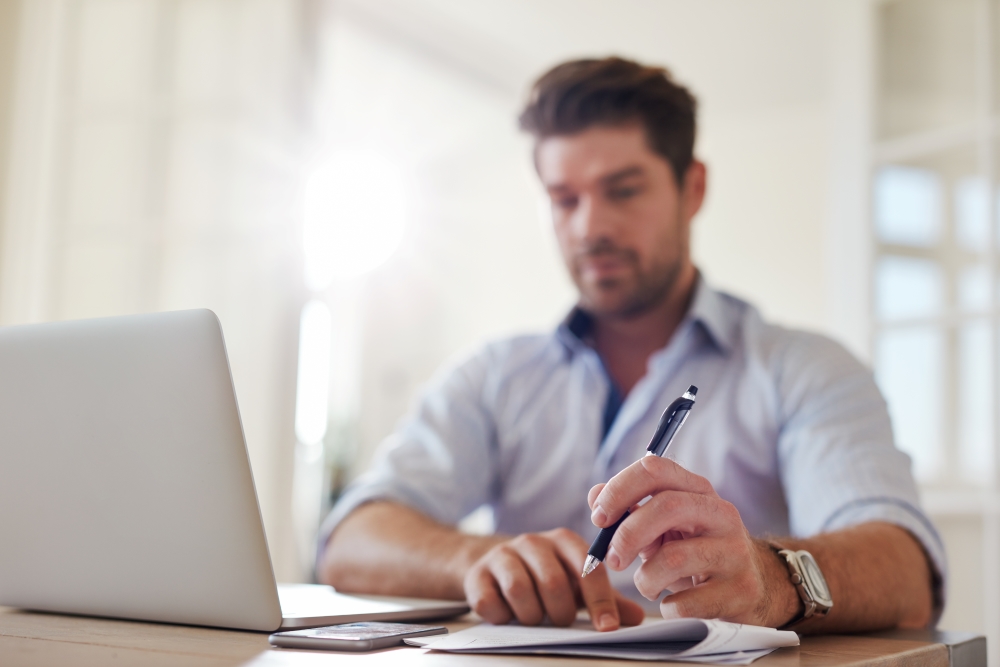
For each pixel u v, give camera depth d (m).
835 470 1.15
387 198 4.83
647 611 1.21
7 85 2.13
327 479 4.82
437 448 1.50
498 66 3.72
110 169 2.17
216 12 2.24
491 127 4.43
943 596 1.00
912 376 2.20
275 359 2.15
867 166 2.30
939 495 2.12
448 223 4.88
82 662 0.54
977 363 2.09
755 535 0.85
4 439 0.76
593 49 3.52
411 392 4.94
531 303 4.58
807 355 1.39
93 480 0.72
